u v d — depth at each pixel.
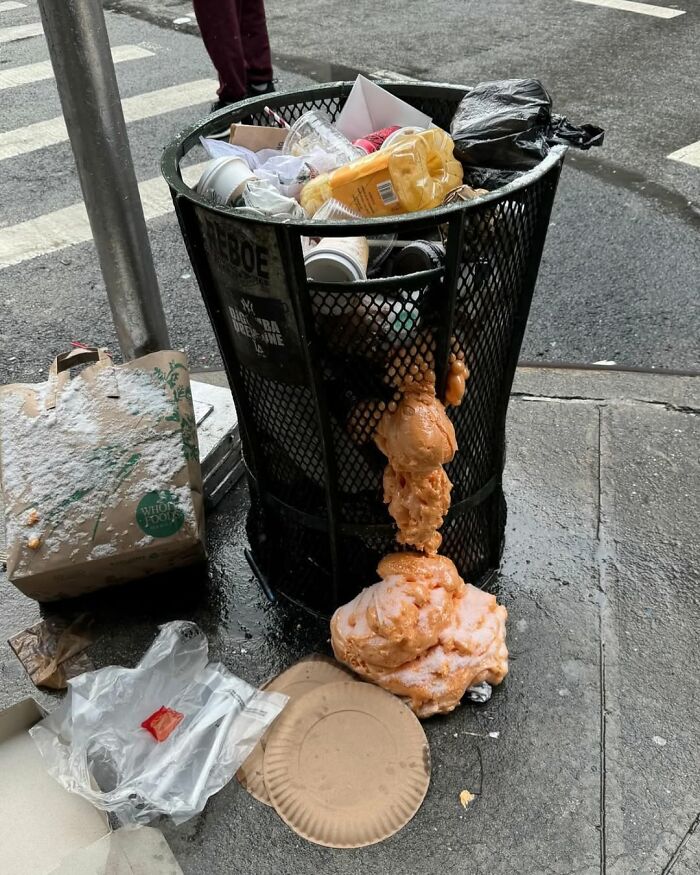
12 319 3.25
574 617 1.86
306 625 1.88
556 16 6.62
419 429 1.43
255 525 1.98
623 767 1.56
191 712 1.65
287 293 1.33
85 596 1.98
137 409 1.91
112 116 1.85
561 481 2.22
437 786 1.54
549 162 1.40
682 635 1.80
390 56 5.84
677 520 2.09
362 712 1.66
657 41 5.92
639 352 2.85
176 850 1.47
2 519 2.18
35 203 4.14
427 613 1.63
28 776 1.57
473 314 1.47
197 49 6.18
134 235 2.01
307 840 1.47
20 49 6.61
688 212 3.73
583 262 3.40
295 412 1.57
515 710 1.67
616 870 1.41
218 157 1.58
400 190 1.46
